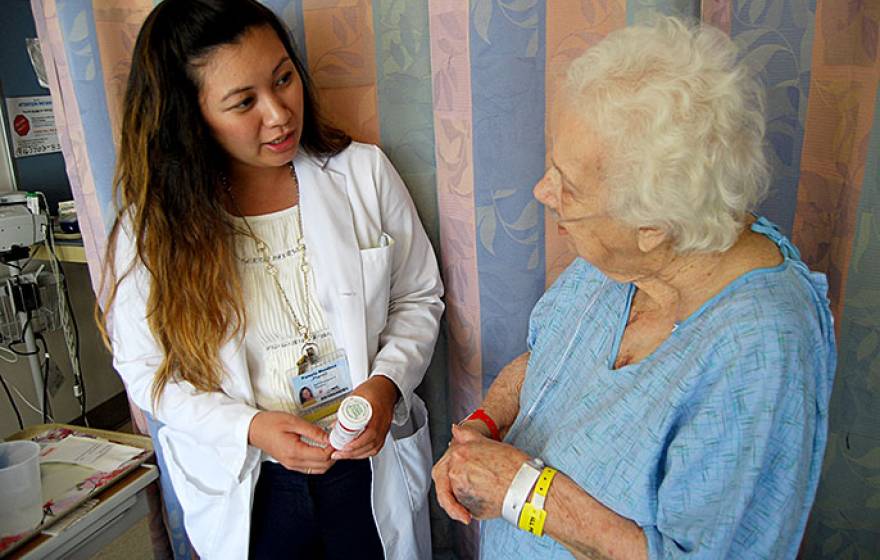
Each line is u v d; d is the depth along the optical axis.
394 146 1.39
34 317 2.27
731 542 0.72
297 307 1.19
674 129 0.70
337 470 1.25
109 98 1.37
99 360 2.65
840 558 1.30
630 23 1.16
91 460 1.50
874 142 1.04
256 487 1.23
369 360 1.26
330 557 1.29
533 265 1.37
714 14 1.14
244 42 1.02
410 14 1.28
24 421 2.34
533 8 1.19
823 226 1.17
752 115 0.73
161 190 1.11
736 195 0.72
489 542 1.04
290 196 1.22
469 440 0.96
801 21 1.09
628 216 0.74
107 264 1.23
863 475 1.22
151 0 1.33
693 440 0.73
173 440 1.28
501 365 1.46
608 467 0.82
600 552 0.81
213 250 1.13
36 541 1.28
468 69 1.25
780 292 0.74
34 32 2.21
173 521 1.65
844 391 1.18
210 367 1.16
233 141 1.08
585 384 0.92
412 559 1.35
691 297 0.80
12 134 2.20
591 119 0.74
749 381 0.71
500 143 1.28
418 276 1.35
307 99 1.21
